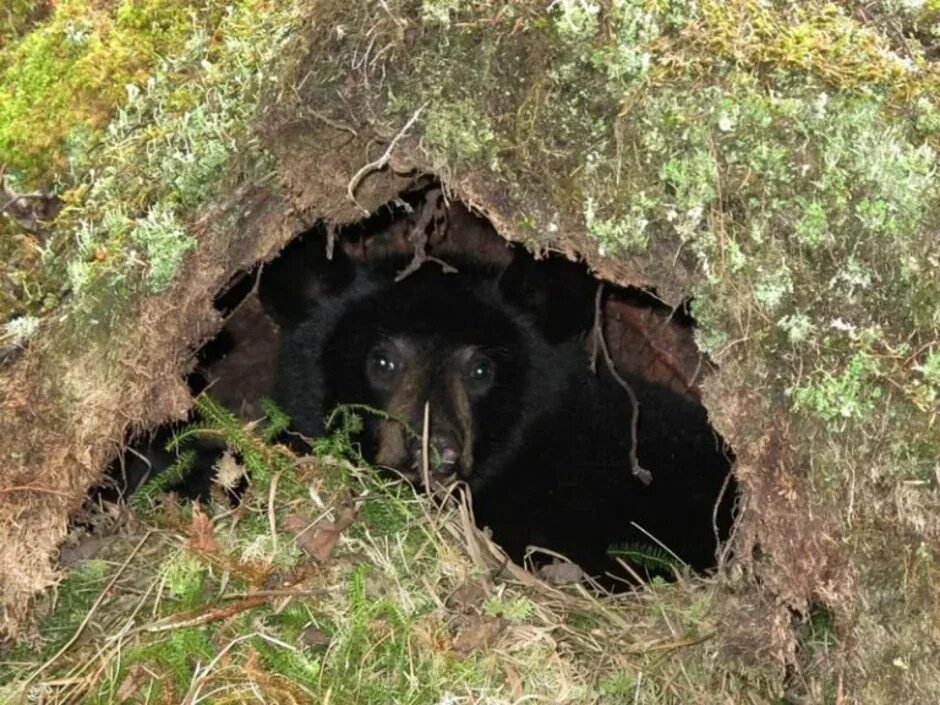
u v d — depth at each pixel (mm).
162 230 2064
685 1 2016
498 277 2559
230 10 2129
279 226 2096
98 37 2150
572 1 2012
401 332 2521
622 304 2547
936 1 2062
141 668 2074
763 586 2070
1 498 2068
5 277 2109
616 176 2021
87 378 2070
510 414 2539
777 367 2012
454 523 2271
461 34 2027
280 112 2049
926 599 1991
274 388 2568
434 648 2115
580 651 2182
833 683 2098
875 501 1998
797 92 2004
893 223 1996
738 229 2012
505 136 2033
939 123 2004
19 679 2076
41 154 2135
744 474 2029
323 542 2176
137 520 2188
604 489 2482
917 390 1986
